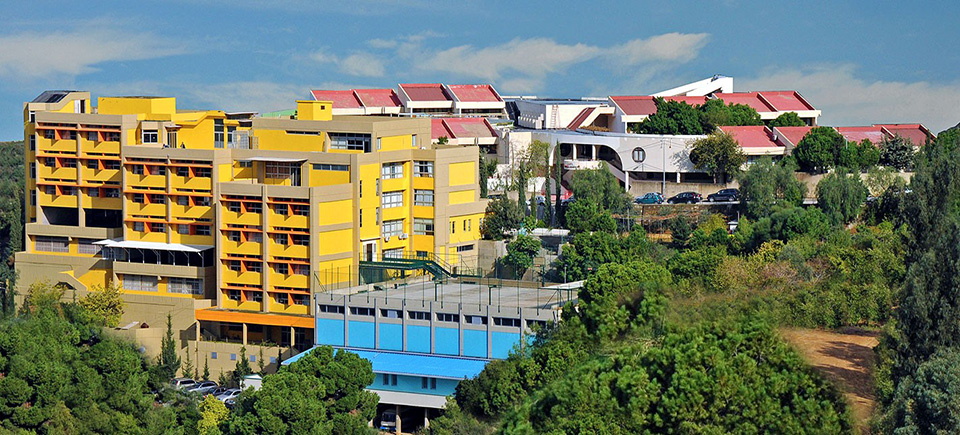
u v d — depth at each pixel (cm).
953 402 19025
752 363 18500
